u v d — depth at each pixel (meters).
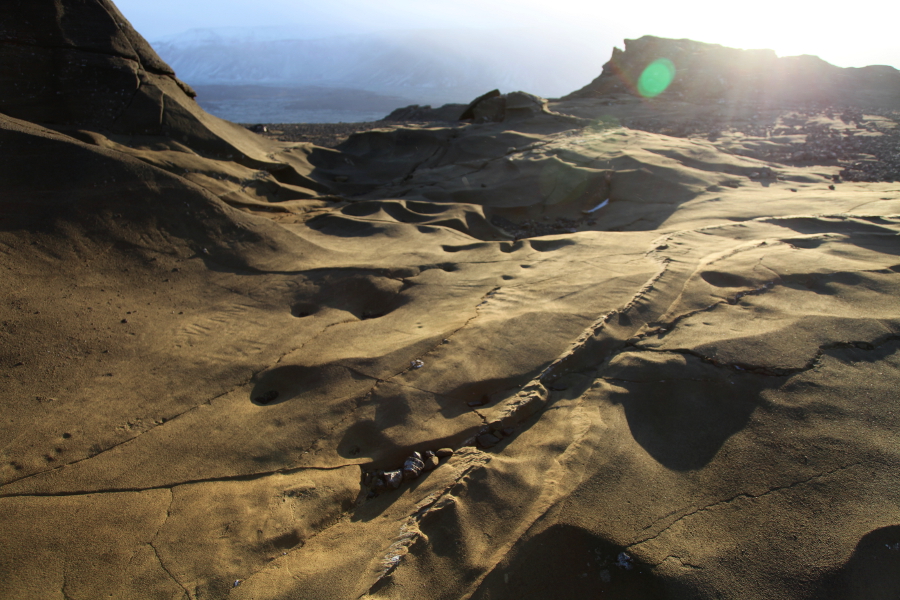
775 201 6.39
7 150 4.34
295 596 1.84
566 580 1.92
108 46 6.99
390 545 2.02
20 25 6.27
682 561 1.88
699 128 13.32
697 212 6.52
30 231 4.01
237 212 5.24
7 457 2.47
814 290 3.65
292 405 2.90
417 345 3.32
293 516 2.22
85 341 3.38
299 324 3.88
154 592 1.88
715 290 3.71
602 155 8.94
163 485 2.37
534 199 8.08
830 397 2.60
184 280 4.40
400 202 7.31
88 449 2.57
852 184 7.30
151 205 4.75
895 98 17.22
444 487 2.25
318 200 7.98
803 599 1.77
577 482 2.22
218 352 3.47
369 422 2.76
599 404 2.72
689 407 2.65
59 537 2.08
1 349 3.08
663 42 22.47
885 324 3.09
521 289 4.12
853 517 2.00
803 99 17.78
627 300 3.62
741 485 2.19
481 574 1.90
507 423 2.68
